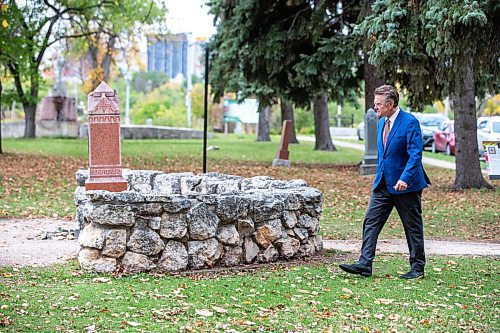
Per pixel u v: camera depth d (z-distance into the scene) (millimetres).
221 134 54906
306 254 9570
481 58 12891
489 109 51594
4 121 52469
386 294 7473
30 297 6945
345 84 26109
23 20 27094
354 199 16938
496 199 17141
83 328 5949
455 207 15930
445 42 12344
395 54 16469
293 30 22859
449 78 13484
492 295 7570
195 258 8523
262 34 23219
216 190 11141
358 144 41281
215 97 32750
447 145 32906
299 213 9609
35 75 28734
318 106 34656
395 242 11570
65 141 36438
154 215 8391
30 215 13953
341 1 22859
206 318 6430
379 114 8242
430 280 8219
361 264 8344
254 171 22938
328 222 13781
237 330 6078
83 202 10375
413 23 15164
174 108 70375
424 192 18438
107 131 10430
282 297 7266
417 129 8133
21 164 22844
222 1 23547
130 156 27234
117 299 6984
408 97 21797
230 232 8758
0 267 8617
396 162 8219
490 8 12312
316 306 6965
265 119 42844
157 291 7395
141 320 6281
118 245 8258
